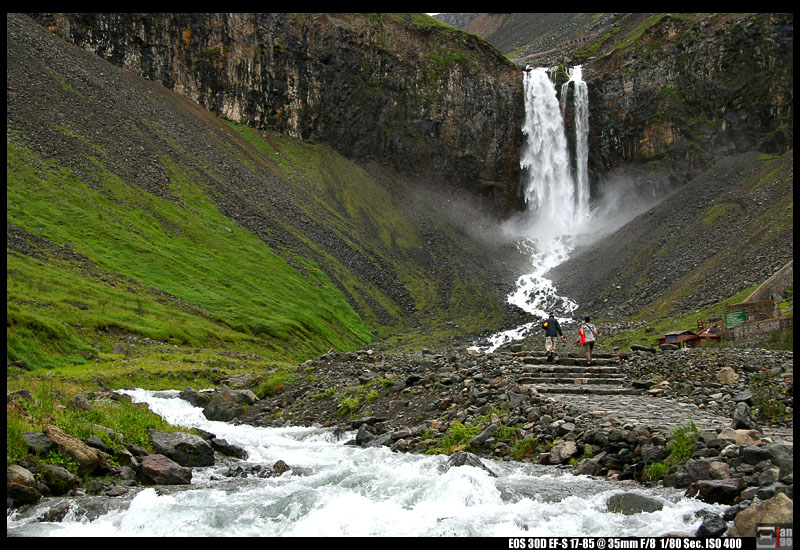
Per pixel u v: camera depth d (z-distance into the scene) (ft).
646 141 422.00
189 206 289.53
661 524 34.58
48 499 41.06
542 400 62.54
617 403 62.85
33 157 250.37
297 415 80.84
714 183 349.00
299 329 231.91
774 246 219.41
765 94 382.42
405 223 387.55
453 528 34.45
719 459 41.29
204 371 131.64
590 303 278.46
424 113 446.19
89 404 60.18
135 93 353.92
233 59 416.67
